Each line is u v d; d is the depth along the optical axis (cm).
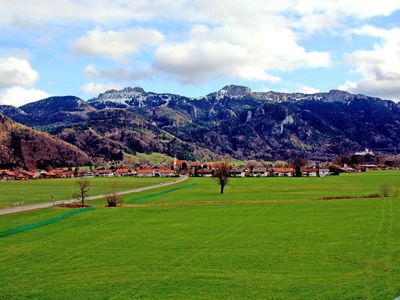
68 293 3494
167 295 3416
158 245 5297
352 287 3522
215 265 4306
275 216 7769
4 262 4528
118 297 3381
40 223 7262
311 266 4200
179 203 10594
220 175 14650
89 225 7006
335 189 15125
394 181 19688
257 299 3294
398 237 5509
